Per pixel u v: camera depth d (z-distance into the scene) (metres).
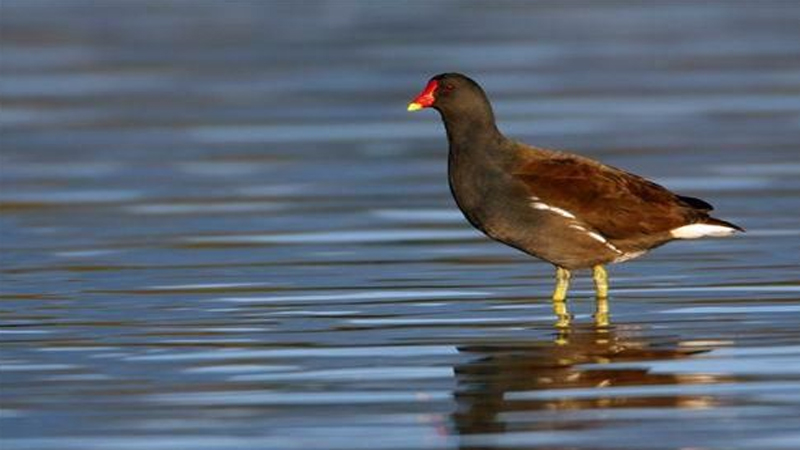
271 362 14.14
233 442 11.93
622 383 13.35
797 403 12.63
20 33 39.94
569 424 12.29
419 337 15.04
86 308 16.34
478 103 16.27
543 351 14.43
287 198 22.47
